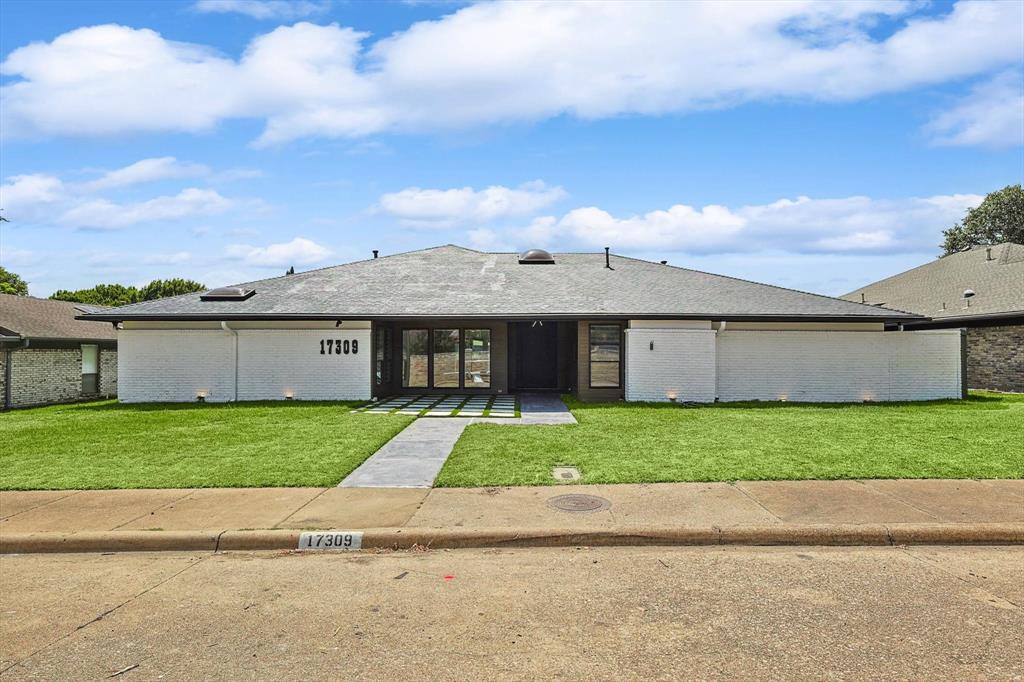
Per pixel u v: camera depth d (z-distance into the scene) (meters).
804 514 6.31
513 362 20.19
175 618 4.36
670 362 16.75
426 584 4.94
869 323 17.48
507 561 5.45
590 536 5.84
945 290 25.39
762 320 16.78
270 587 4.91
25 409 17.47
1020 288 21.22
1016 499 6.81
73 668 3.66
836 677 3.48
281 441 10.55
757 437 10.62
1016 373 19.81
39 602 4.66
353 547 5.82
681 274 20.91
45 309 22.59
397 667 3.64
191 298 18.75
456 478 7.90
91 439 10.87
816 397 17.08
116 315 17.17
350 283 19.94
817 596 4.63
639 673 3.54
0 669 3.65
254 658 3.77
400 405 16.28
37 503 6.93
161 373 17.61
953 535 5.82
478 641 3.96
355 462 8.84
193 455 9.40
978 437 10.48
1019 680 3.43
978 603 4.49
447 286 19.50
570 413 14.49
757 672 3.54
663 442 10.21
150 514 6.50
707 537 5.83
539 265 22.08
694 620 4.23
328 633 4.10
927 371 17.12
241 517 6.38
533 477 7.92
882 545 5.79
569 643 3.92
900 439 10.34
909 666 3.59
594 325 17.55
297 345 17.55
